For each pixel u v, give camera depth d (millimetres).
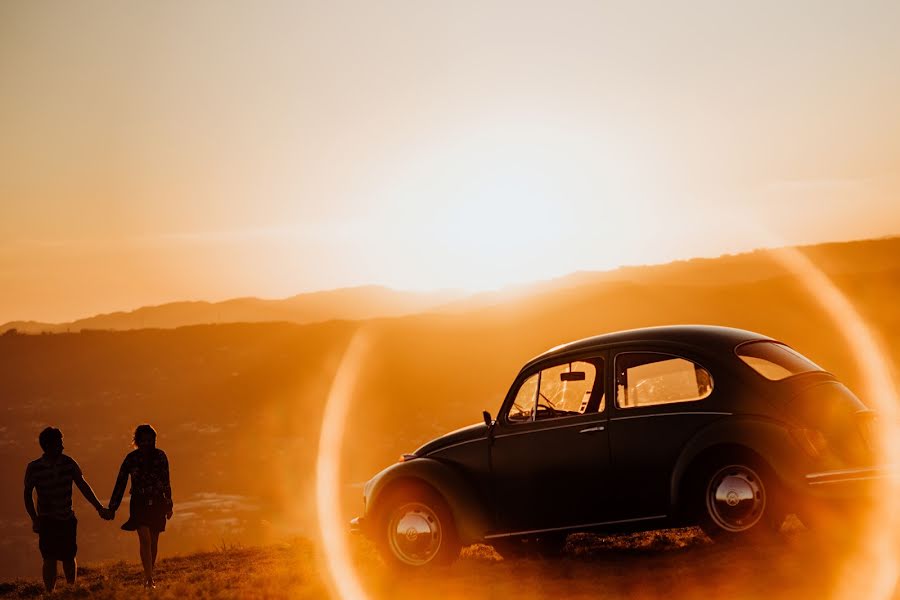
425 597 9117
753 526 8773
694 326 9844
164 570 15000
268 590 10195
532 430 10031
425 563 10344
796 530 9500
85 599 11703
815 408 8703
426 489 10406
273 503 145125
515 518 10031
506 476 10078
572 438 9750
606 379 9719
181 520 137000
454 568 10375
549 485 9836
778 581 7883
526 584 9109
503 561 10508
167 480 12242
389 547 10531
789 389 8875
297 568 11906
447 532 10266
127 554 121562
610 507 9531
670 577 8453
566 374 10039
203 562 15320
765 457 8641
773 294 147250
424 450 10742
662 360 9492
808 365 9227
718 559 8648
